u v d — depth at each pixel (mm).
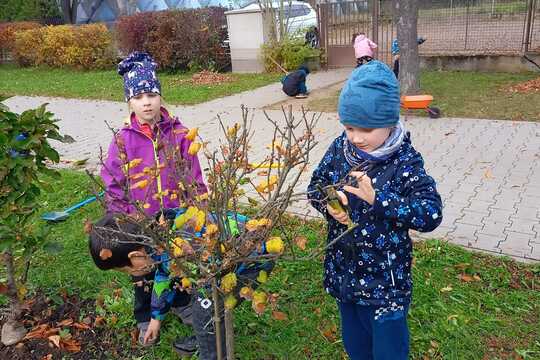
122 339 3146
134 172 2959
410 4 8773
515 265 3752
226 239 1893
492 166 5875
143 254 2125
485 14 12703
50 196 5422
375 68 2033
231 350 2092
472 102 9070
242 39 14469
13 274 3031
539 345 2963
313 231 4383
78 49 16516
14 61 18953
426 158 6312
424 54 12695
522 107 8484
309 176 5770
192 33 14477
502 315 3232
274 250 1732
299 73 10383
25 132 2799
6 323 3152
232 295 1914
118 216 2064
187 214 1832
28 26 19281
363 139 2074
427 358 2895
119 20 15969
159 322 2963
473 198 5031
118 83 13656
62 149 7609
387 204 2010
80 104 11234
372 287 2223
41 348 3074
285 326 3219
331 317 3287
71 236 4457
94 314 3377
